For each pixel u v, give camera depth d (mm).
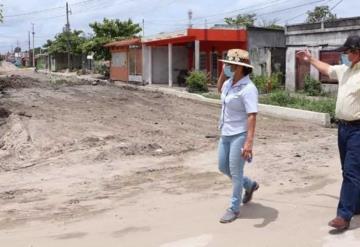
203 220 6336
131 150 11742
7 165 11023
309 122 17156
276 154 10906
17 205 7820
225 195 7637
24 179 9594
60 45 73875
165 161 10727
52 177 9641
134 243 5711
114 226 6414
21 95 24172
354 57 5496
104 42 49812
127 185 8742
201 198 7523
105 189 8547
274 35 32656
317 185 7945
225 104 5957
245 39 31953
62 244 5863
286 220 6133
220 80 6391
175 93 29359
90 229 6375
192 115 18750
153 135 13797
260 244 5402
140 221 6535
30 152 12172
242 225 6020
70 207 7531
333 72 5742
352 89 5469
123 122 16125
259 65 30516
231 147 5984
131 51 41469
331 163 9680
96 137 13148
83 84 34594
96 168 10203
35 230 6520
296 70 27359
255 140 13109
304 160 10078
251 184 6766
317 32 25859
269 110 19656
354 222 5863
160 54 38344
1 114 17172
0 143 13484
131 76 41375
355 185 5488
